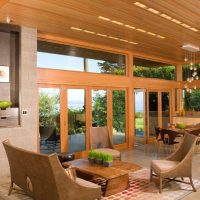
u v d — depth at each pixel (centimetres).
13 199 412
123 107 839
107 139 623
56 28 579
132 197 416
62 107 671
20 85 553
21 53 555
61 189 316
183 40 682
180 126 722
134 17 499
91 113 739
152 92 963
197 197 415
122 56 846
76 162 483
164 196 419
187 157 441
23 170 368
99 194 358
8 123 536
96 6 442
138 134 903
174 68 1088
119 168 441
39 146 618
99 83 761
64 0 418
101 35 638
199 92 1066
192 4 432
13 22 532
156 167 452
